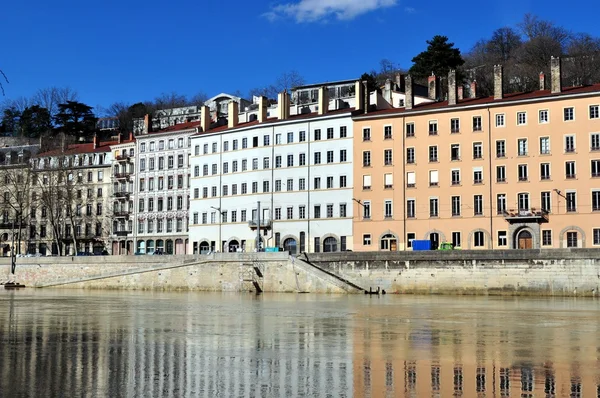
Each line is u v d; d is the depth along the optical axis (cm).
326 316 4856
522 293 8019
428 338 3412
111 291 9950
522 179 9619
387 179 10506
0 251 14850
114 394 2023
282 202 11388
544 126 9556
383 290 8738
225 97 19112
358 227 10656
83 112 18588
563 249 7862
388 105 12281
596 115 9294
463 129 10038
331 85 17088
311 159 11200
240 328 3922
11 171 14000
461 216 9931
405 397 1981
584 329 3900
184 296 8188
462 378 2270
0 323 4238
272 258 9362
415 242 9638
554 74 9625
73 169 13912
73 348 2995
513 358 2711
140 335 3528
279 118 11838
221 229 12081
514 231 9569
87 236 14188
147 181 13562
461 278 8338
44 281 11194
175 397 1984
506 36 18675
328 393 2038
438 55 15088
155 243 13388
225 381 2220
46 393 2033
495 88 10075
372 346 3088
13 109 19350
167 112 19612
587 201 9225
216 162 12319
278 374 2347
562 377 2284
